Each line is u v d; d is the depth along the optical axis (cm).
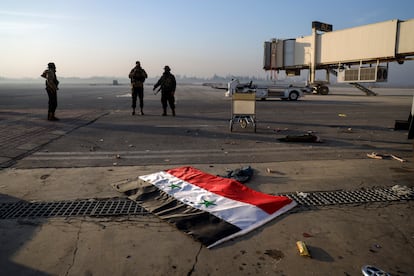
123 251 255
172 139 731
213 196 360
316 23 3356
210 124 981
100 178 435
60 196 368
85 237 276
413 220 313
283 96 2303
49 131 823
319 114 1305
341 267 236
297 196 373
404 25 2638
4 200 356
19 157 548
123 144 669
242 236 280
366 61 3042
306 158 555
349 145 672
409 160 541
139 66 1188
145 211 329
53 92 1015
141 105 1218
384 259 246
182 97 2545
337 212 330
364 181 427
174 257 247
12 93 3009
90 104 1748
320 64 3406
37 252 253
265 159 547
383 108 1608
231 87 2473
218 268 234
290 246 265
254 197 361
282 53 3684
